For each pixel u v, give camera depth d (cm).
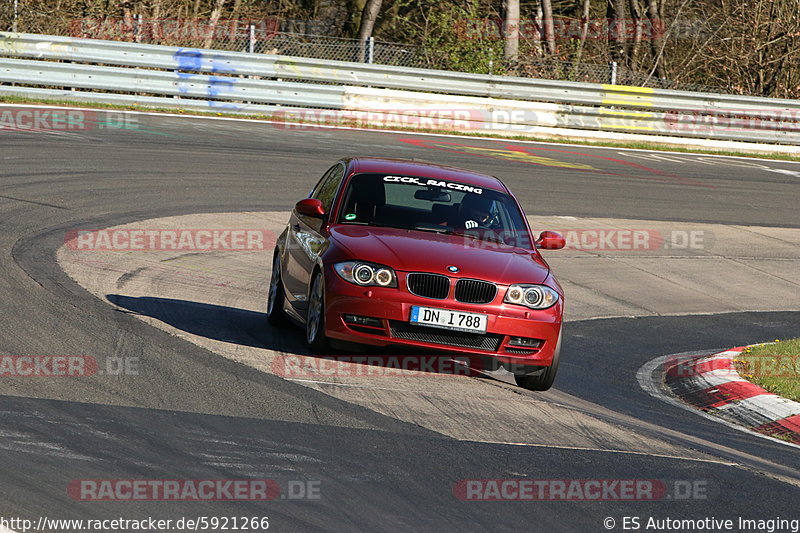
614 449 1389
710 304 2933
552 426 1476
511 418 1490
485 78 5341
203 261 2573
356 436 1298
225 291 2302
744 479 1317
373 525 1010
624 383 1942
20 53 4512
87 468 1084
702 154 5672
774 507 1209
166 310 1980
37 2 5166
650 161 5181
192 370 1534
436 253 1688
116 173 3419
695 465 1357
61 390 1357
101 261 2356
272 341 1827
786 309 2991
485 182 2011
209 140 4206
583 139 5556
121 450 1150
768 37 7094
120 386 1407
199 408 1345
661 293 2986
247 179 3619
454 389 1630
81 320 1775
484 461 1256
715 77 7462
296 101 4966
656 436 1504
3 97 4462
